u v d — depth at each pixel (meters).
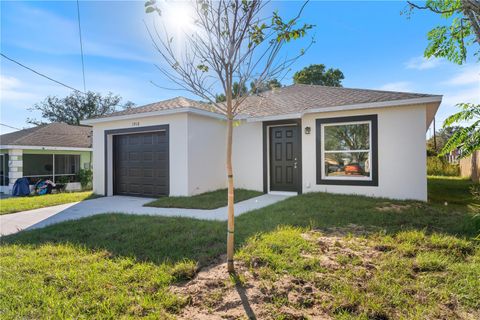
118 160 10.24
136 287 2.74
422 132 7.20
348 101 8.30
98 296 2.58
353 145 8.16
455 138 3.74
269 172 9.39
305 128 8.71
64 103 31.23
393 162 7.52
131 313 2.32
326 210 5.81
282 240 3.79
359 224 4.73
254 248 3.55
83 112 31.61
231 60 2.89
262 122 9.43
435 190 9.84
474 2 3.18
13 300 2.53
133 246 3.91
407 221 4.89
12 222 6.07
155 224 5.04
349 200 6.97
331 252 3.44
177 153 8.66
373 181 7.74
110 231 4.70
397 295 2.45
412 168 7.31
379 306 2.28
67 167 16.52
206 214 6.17
